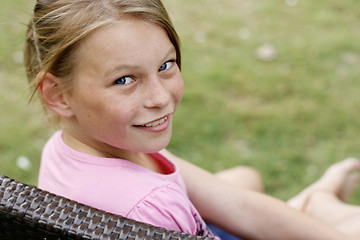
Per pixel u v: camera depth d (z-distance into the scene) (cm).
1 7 334
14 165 248
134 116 92
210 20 373
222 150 265
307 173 254
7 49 307
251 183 175
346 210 175
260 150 266
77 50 90
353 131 277
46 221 81
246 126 279
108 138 96
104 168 102
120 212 97
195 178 145
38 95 112
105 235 80
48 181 110
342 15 381
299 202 192
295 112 288
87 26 87
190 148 266
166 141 99
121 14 87
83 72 91
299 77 316
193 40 350
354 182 196
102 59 88
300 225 142
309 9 388
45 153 118
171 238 81
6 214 82
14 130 268
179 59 102
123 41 87
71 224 81
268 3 396
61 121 117
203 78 312
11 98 288
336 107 292
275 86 307
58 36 90
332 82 312
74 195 101
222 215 145
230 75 315
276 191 247
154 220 96
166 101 92
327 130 277
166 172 122
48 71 95
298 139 272
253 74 317
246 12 385
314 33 360
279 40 352
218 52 339
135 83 91
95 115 94
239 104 294
